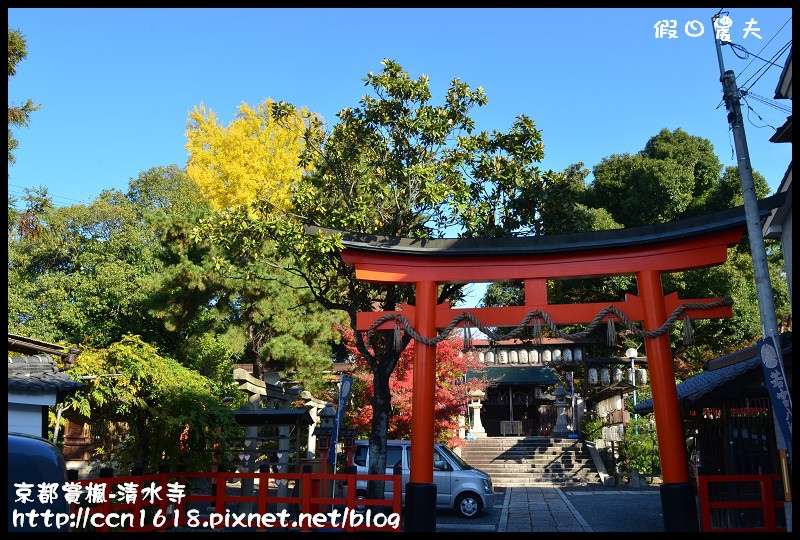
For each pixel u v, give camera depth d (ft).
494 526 47.60
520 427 121.49
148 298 79.97
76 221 106.93
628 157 103.60
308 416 49.55
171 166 139.03
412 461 35.37
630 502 59.62
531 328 39.99
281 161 98.68
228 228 44.75
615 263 36.06
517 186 45.85
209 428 43.19
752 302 81.71
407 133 46.52
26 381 34.71
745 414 36.55
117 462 51.13
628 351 74.84
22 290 92.94
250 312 80.38
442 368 75.15
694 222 34.88
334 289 50.98
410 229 47.96
